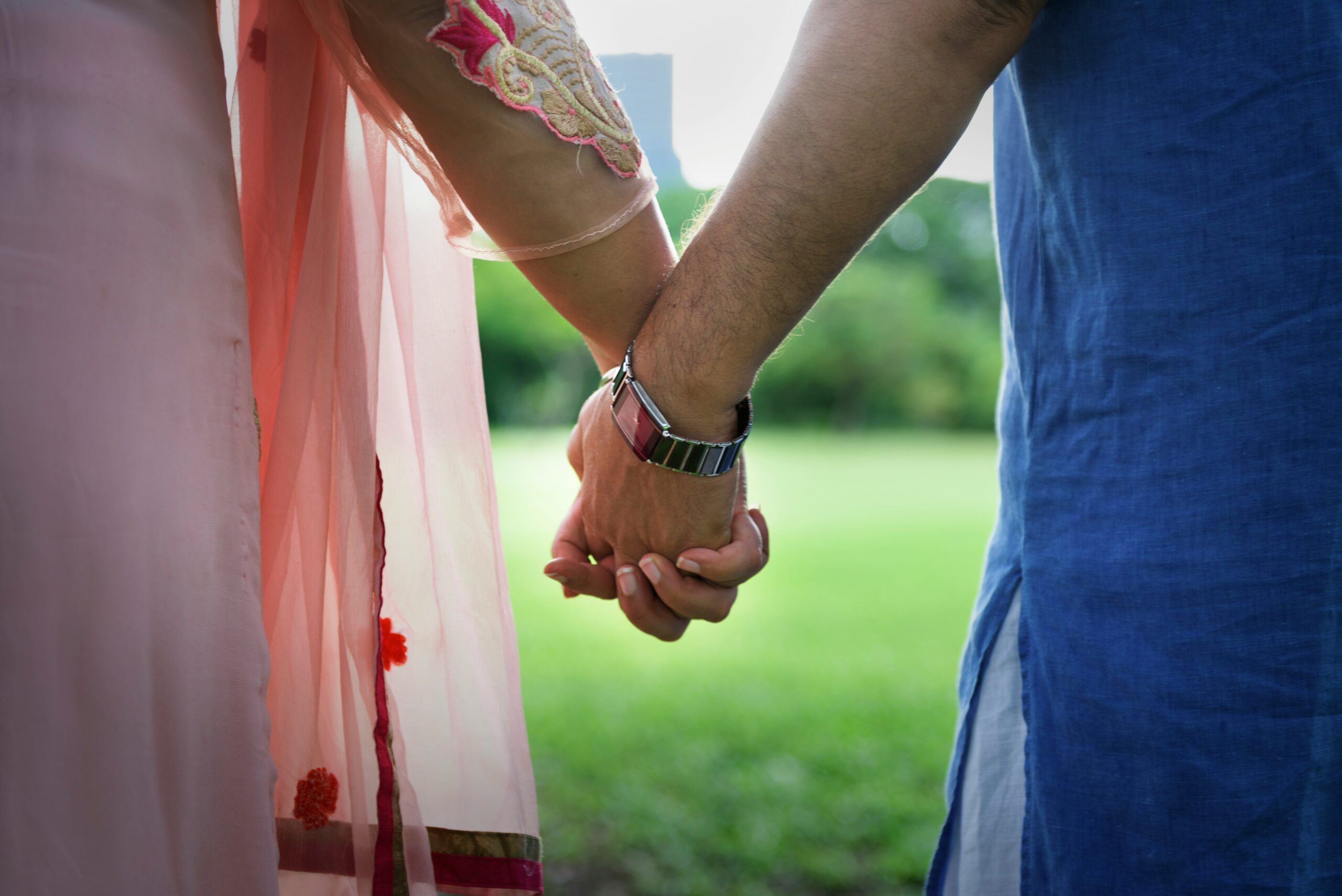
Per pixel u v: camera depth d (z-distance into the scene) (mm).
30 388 669
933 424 31562
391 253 1062
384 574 1067
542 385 29203
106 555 679
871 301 30922
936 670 5461
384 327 1076
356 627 936
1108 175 867
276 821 910
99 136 707
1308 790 812
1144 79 844
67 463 672
